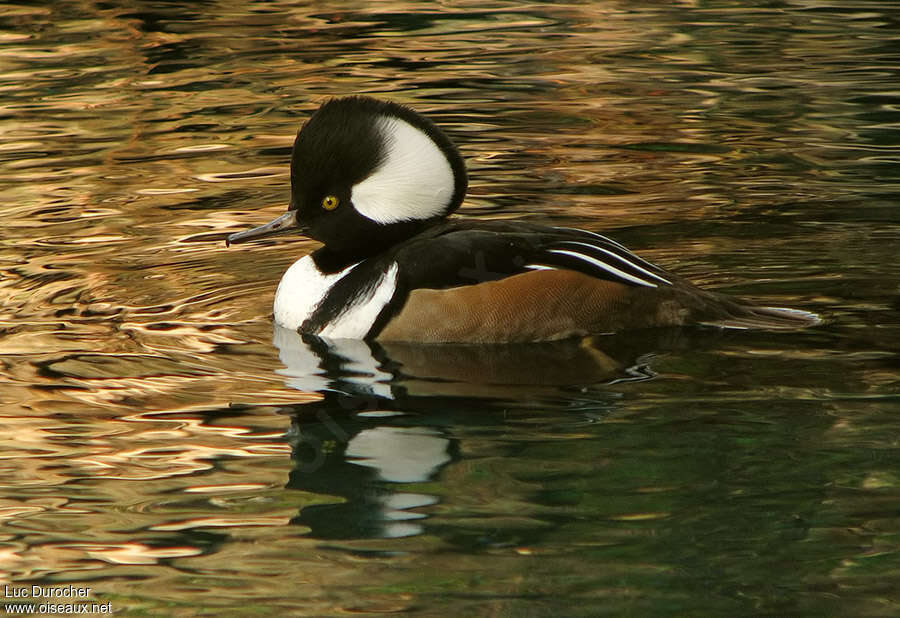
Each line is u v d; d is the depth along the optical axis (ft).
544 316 35.12
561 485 25.53
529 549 23.00
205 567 22.77
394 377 32.58
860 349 33.47
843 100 64.34
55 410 30.48
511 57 77.05
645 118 62.44
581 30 84.48
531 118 63.05
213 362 34.04
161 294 40.34
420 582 22.07
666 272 36.94
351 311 35.83
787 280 39.73
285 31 85.10
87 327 37.09
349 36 83.51
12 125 62.75
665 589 21.57
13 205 50.14
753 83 68.85
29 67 75.05
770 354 33.27
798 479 25.39
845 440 27.27
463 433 28.53
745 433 27.89
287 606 21.45
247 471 26.81
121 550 23.48
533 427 28.76
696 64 73.82
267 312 38.65
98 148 58.75
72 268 42.80
